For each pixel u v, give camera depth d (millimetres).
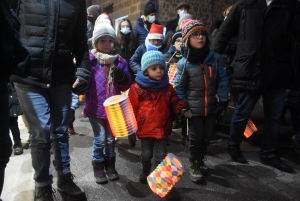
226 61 4395
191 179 2992
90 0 10250
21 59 1719
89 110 2805
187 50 2932
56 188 2717
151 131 2686
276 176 3156
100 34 2754
